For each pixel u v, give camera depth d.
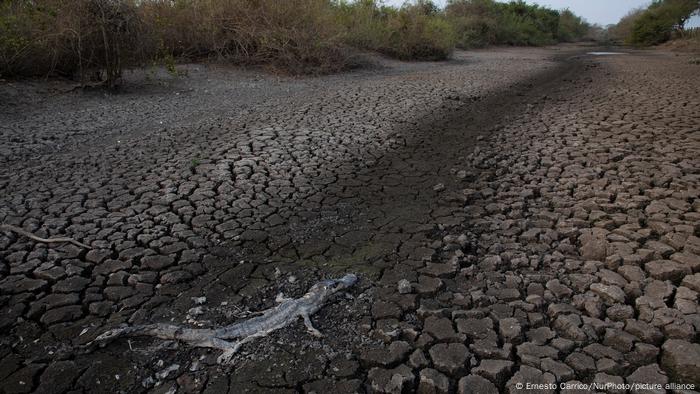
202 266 3.62
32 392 2.54
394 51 17.55
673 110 7.93
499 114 8.13
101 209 4.43
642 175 5.08
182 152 5.95
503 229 4.14
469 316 3.02
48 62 9.65
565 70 14.53
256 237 4.03
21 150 5.90
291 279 3.45
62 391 2.55
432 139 6.70
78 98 8.86
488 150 6.18
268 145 6.26
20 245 3.84
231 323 3.03
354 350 2.78
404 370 2.61
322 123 7.38
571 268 3.50
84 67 9.84
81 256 3.73
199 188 4.91
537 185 5.01
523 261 3.60
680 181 4.81
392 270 3.54
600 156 5.77
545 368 2.60
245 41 13.27
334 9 16.09
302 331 2.95
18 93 8.59
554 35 39.97
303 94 9.79
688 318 2.88
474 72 13.66
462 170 5.46
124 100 8.97
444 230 4.15
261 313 3.08
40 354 2.80
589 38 52.84
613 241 3.81
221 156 5.82
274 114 7.92
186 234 4.04
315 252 3.82
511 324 2.93
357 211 4.52
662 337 2.79
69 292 3.33
